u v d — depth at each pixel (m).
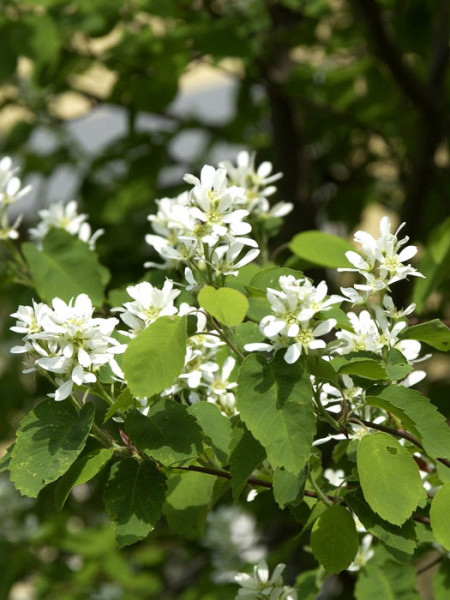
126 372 0.36
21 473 0.35
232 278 0.49
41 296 0.53
